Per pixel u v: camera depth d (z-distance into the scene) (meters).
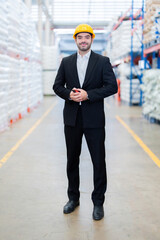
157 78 7.29
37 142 5.70
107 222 2.56
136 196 3.13
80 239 2.28
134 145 5.47
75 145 2.65
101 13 21.03
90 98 2.43
